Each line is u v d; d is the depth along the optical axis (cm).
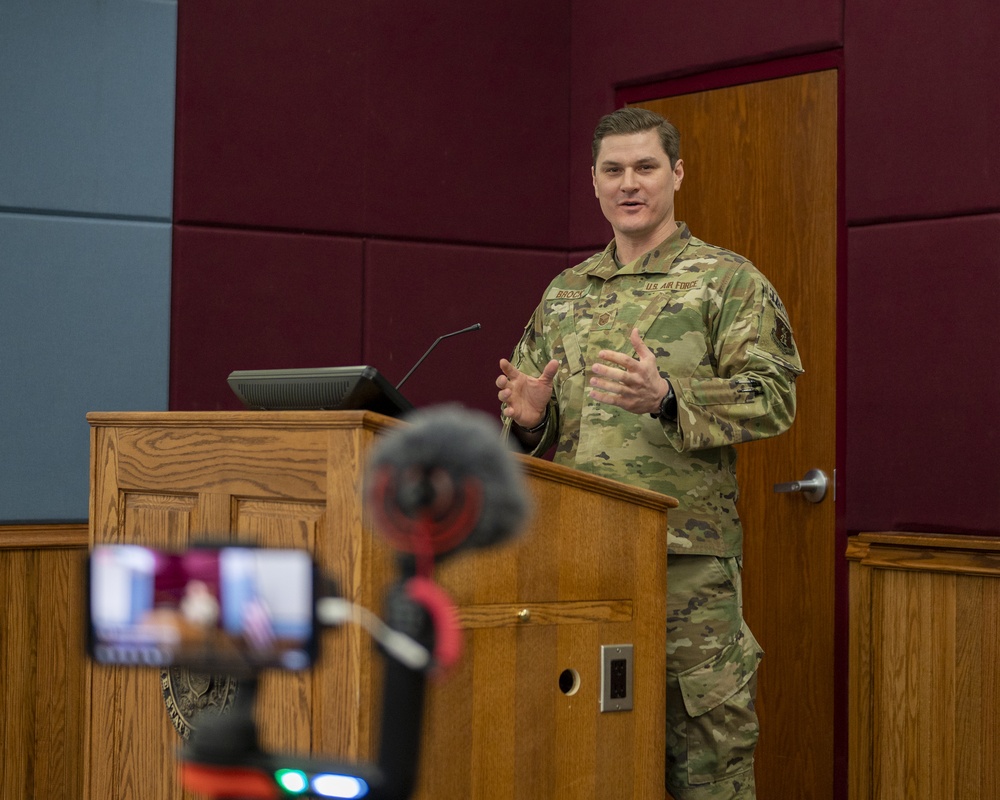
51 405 579
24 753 553
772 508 597
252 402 319
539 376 433
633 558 333
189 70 613
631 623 332
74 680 567
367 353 654
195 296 613
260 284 628
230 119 623
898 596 505
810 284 593
